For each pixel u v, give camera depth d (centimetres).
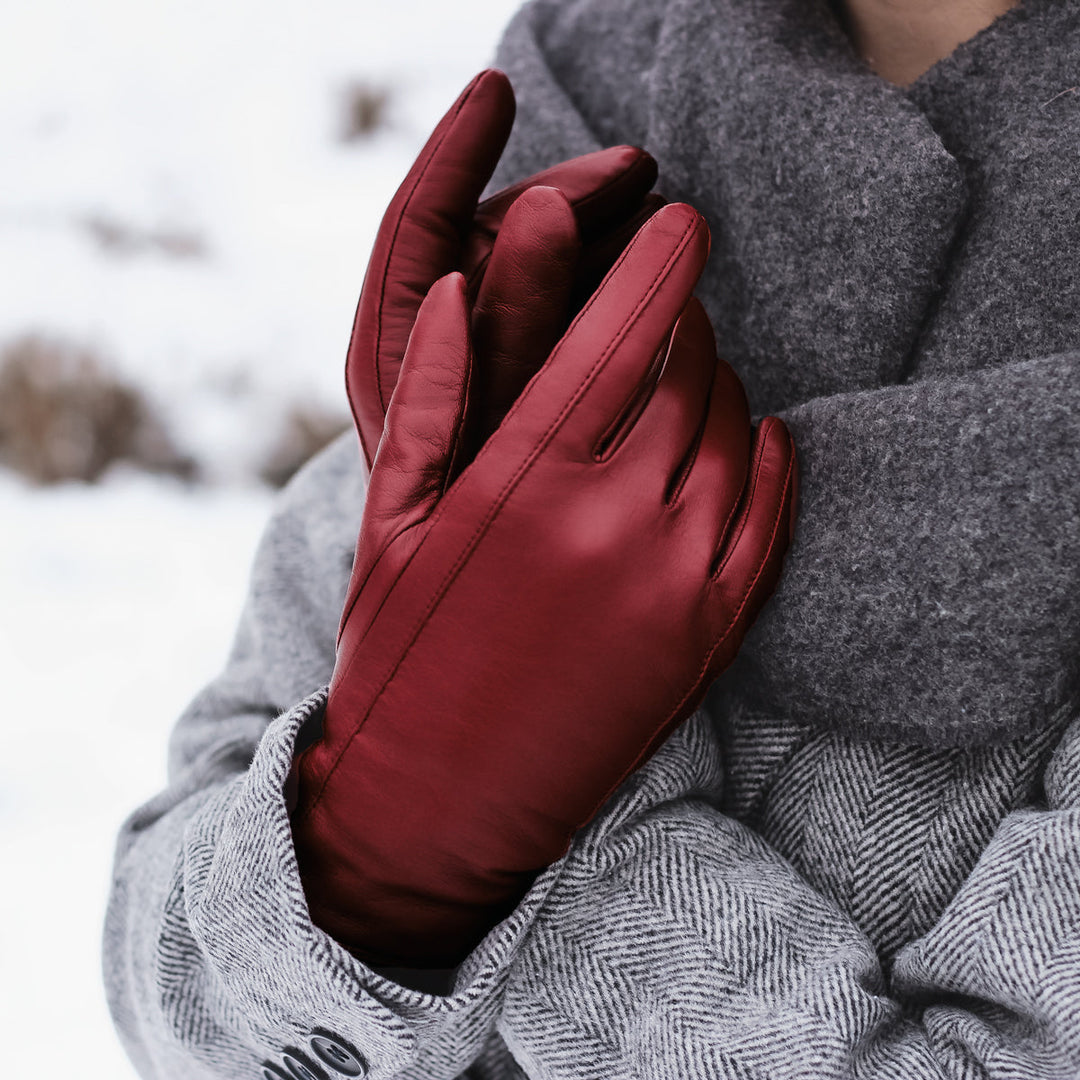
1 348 198
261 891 56
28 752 158
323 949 55
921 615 55
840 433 56
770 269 61
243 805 57
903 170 57
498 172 69
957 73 58
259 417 199
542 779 54
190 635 175
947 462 54
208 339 202
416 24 248
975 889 55
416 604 54
